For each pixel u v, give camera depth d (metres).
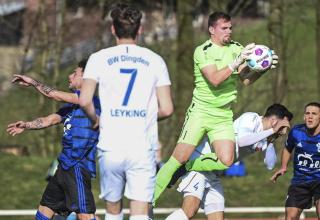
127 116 16.94
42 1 59.41
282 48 55.31
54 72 57.56
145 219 17.00
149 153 17.05
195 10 56.12
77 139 20.73
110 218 17.70
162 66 17.20
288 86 57.31
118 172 17.12
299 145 24.84
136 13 17.09
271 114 22.23
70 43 61.41
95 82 17.00
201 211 37.56
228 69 20.34
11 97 62.00
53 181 21.33
